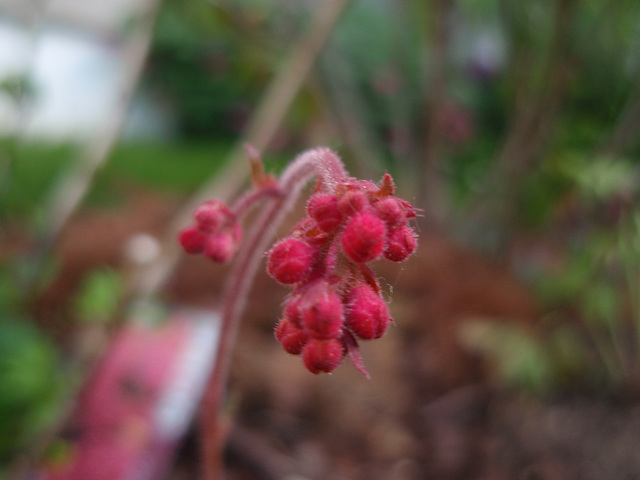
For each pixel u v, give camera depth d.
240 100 0.49
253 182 0.08
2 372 0.12
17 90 0.15
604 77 0.22
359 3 0.36
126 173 0.32
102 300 0.13
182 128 0.51
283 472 0.13
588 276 0.18
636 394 0.17
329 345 0.06
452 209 0.29
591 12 0.21
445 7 0.21
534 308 0.19
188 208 0.16
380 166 0.27
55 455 0.11
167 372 0.13
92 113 0.43
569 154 0.21
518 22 0.21
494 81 0.32
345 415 0.15
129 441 0.11
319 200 0.06
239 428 0.14
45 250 0.15
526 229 0.23
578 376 0.17
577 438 0.15
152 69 0.45
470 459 0.14
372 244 0.05
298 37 0.23
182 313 0.15
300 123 0.28
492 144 0.33
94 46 0.44
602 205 0.19
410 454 0.14
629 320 0.18
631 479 0.14
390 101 0.28
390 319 0.06
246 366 0.15
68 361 0.14
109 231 0.22
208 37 0.28
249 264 0.08
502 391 0.16
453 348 0.17
